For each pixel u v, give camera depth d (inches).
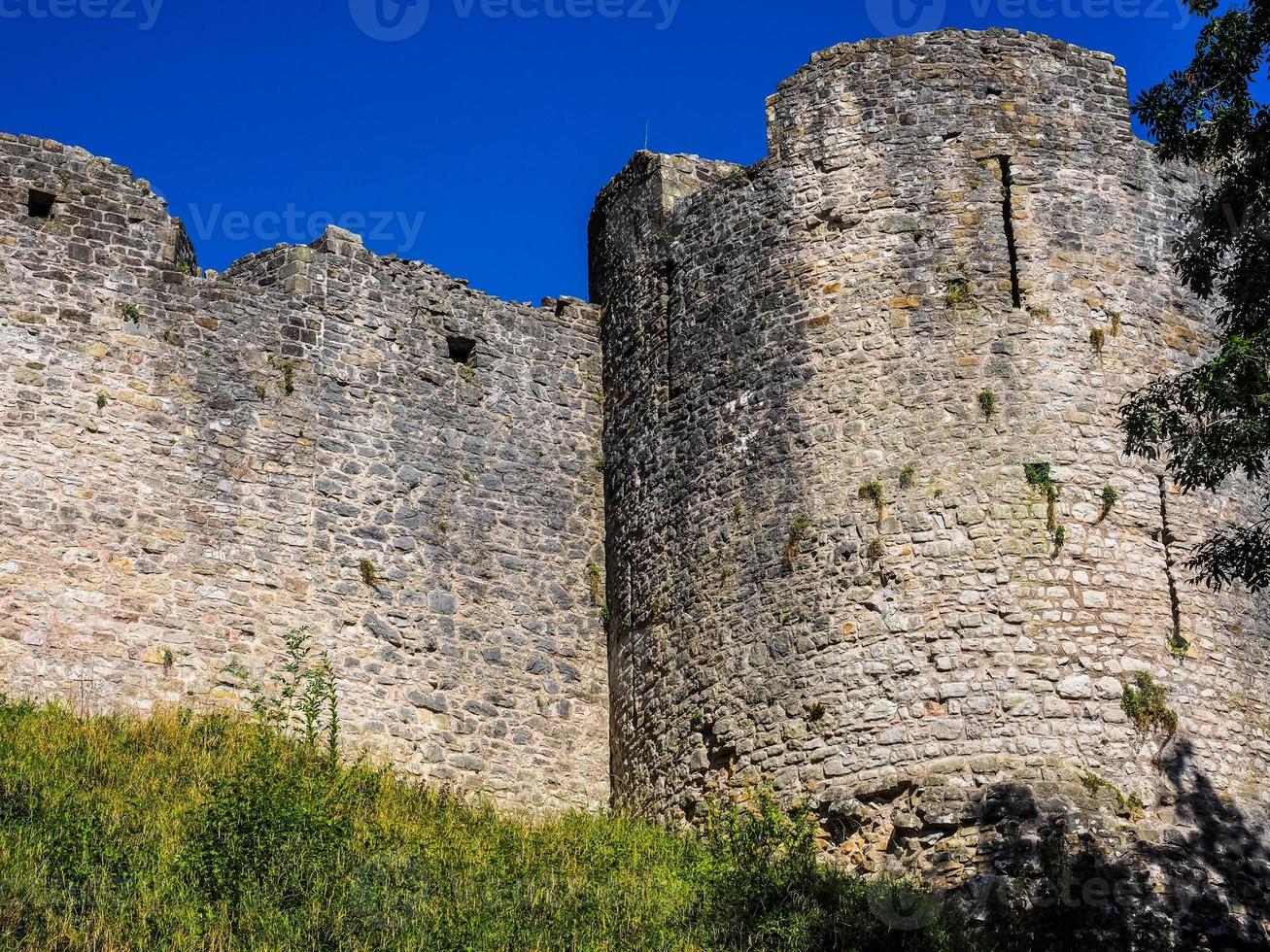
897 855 818.8
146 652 883.4
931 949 748.0
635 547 982.4
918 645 852.6
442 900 724.7
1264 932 796.6
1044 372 898.7
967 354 905.5
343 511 958.4
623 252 1060.5
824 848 835.4
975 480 879.1
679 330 997.2
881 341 917.8
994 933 775.1
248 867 709.3
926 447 890.7
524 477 1019.9
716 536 931.3
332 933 678.5
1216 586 824.9
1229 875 807.1
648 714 935.7
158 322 945.5
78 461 901.2
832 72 983.0
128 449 914.7
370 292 1013.8
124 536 898.1
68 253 936.3
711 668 906.7
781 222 967.0
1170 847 805.2
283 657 914.1
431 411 1007.0
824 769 847.1
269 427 954.7
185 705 881.5
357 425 980.6
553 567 1005.8
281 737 860.6
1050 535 866.8
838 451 904.3
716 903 757.9
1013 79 964.6
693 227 1013.2
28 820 721.0
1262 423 749.3
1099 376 903.7
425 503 983.6
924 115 959.6
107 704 866.1
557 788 954.1
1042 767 819.4
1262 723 861.8
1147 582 866.8
